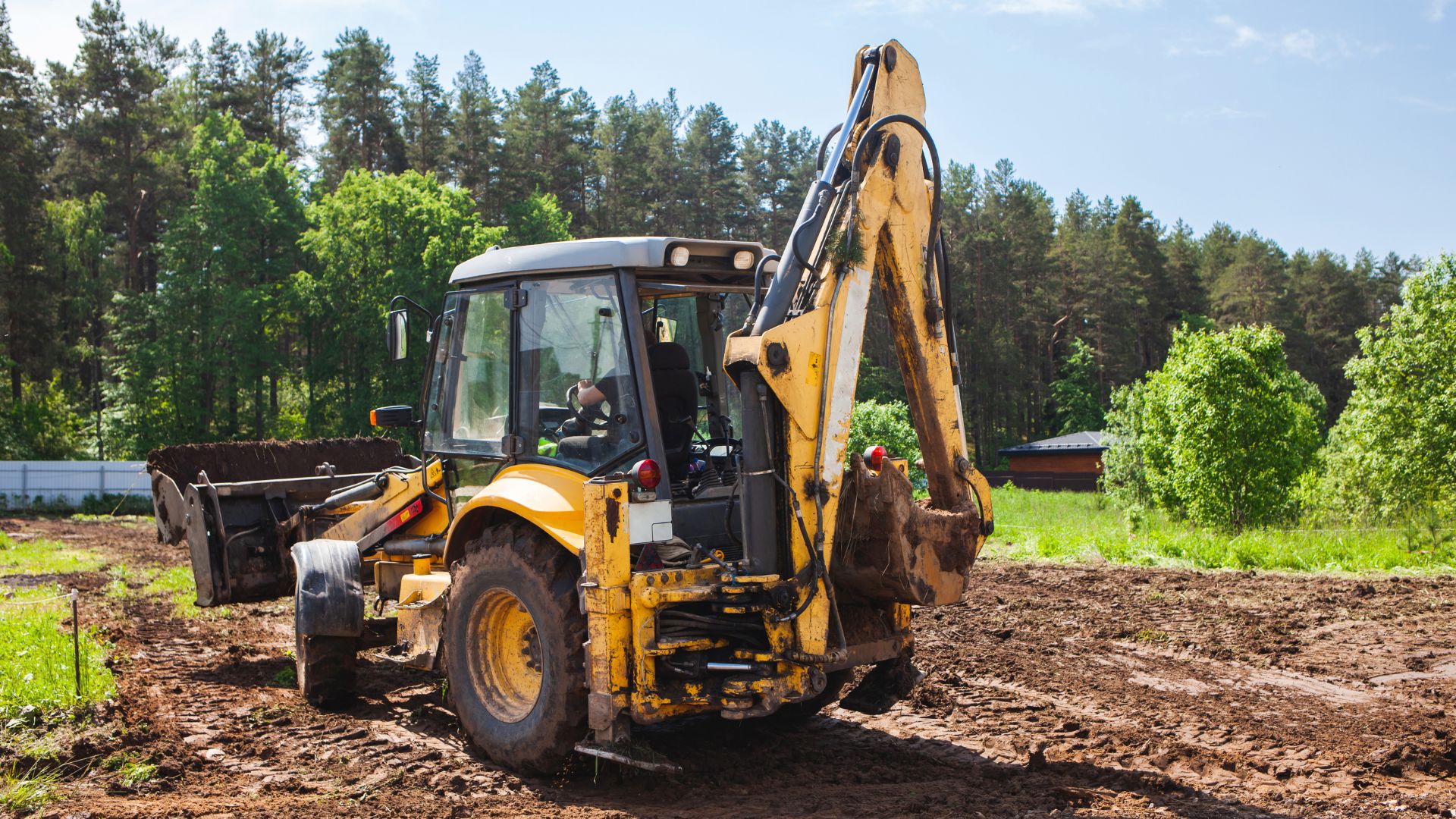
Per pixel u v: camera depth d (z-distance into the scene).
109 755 6.06
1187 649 9.33
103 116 55.47
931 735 6.63
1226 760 6.00
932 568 5.41
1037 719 6.98
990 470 66.38
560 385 5.98
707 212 66.06
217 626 10.75
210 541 8.75
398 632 6.98
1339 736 6.58
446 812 5.08
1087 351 73.81
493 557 5.79
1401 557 14.90
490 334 6.55
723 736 6.51
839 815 5.04
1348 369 22.86
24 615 10.55
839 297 5.20
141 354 46.56
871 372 57.84
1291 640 9.67
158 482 9.80
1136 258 77.88
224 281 48.00
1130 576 14.27
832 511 5.16
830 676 6.53
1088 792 5.34
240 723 6.81
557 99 61.56
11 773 5.66
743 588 5.07
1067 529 20.73
